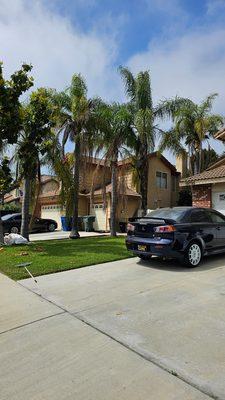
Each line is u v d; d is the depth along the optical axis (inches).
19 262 373.1
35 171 649.6
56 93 700.7
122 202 812.0
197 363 140.3
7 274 317.4
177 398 117.6
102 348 158.2
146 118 677.9
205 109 989.2
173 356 147.2
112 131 703.1
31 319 199.8
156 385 126.0
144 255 344.8
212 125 991.6
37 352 157.3
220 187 574.6
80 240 641.0
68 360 148.3
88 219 1003.3
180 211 341.7
